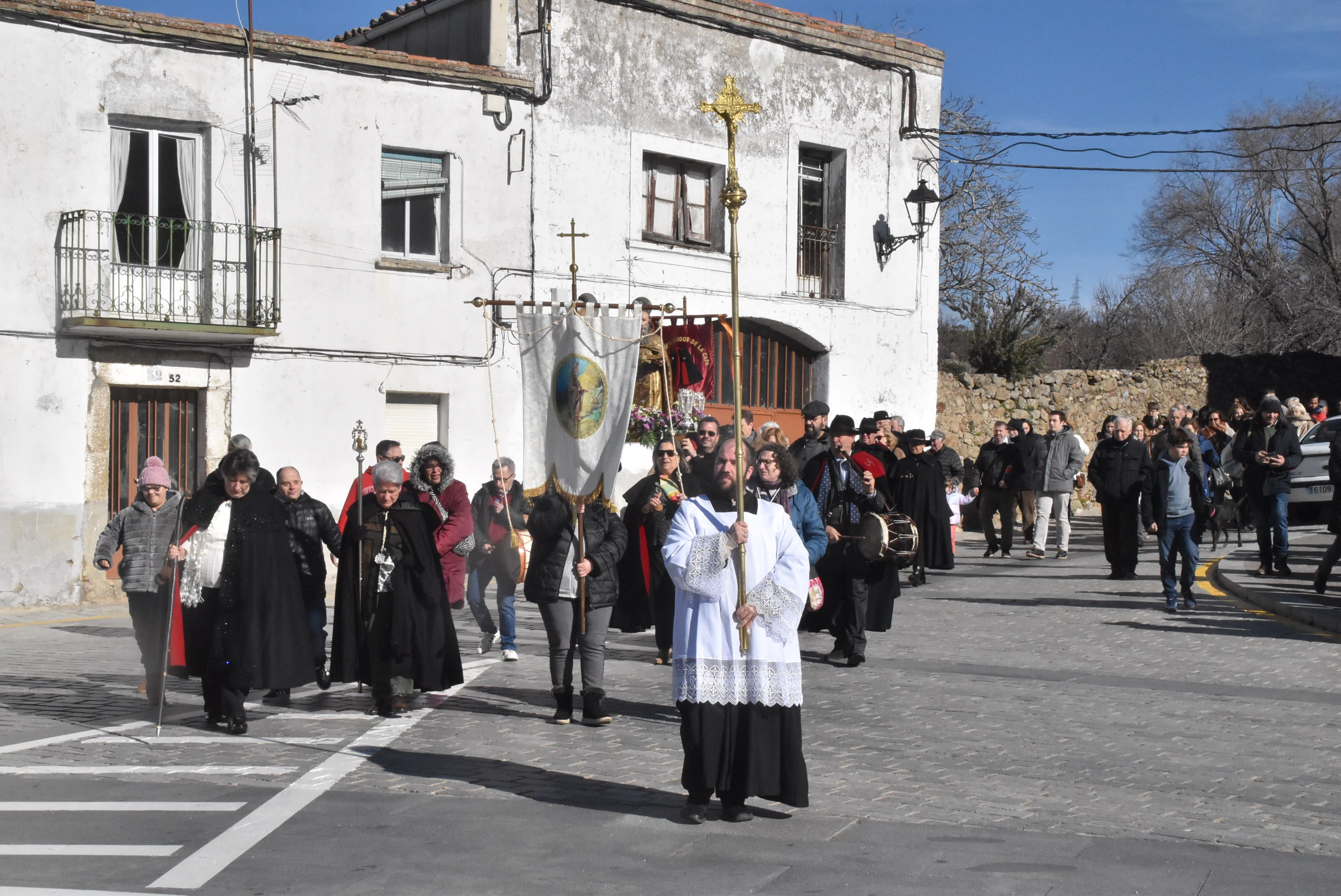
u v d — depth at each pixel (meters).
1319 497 22.98
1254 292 52.34
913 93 25.17
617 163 21.34
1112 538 17.30
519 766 7.57
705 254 22.47
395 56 19.02
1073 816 6.41
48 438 16.48
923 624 13.26
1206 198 52.81
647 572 9.88
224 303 17.59
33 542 16.39
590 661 8.77
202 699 9.98
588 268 21.05
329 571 18.64
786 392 23.95
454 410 19.77
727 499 6.41
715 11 22.36
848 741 8.06
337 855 5.83
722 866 5.62
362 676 9.06
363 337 18.92
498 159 20.12
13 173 16.27
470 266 19.89
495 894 5.29
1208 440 20.55
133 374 17.12
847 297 24.38
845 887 5.32
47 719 9.09
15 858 5.80
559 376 9.04
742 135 22.86
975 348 29.42
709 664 6.21
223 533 8.57
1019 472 20.23
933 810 6.50
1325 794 6.84
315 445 18.53
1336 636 12.38
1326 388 34.22
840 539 10.74
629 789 7.01
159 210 17.52
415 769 7.50
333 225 18.67
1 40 16.19
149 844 6.01
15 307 16.27
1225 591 16.06
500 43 20.30
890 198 25.02
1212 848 5.85
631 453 20.66
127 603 16.77
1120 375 30.70
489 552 11.69
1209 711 9.00
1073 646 11.84
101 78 16.88
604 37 21.17
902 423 17.69
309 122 18.47
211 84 17.67
